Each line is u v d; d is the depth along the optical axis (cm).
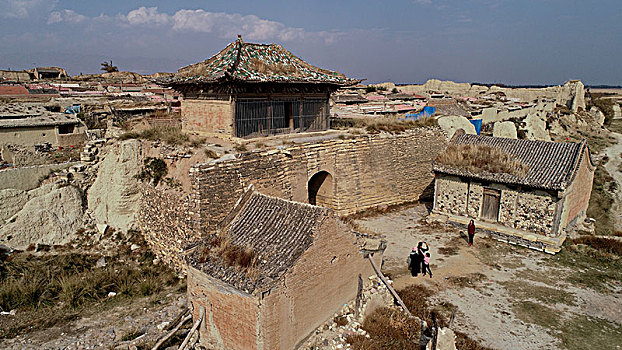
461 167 2198
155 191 1780
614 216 2844
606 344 1252
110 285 1527
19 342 1177
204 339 1190
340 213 2273
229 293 1098
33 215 1814
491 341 1251
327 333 1222
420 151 2747
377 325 1290
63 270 1625
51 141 2841
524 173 2016
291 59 2281
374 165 2427
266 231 1266
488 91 9369
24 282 1469
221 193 1571
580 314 1415
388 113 4300
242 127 2006
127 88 5791
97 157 2044
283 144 1964
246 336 1082
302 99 2294
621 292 1570
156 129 2127
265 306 1034
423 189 2809
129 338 1198
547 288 1590
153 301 1428
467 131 3272
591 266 1792
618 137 6950
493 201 2134
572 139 6306
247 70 1942
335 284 1281
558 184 1881
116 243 1884
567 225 2112
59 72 7988
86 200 2020
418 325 1291
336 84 2286
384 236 2092
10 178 1806
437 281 1631
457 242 2041
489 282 1630
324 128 2461
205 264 1182
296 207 1302
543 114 6869
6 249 1698
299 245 1169
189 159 1750
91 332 1231
